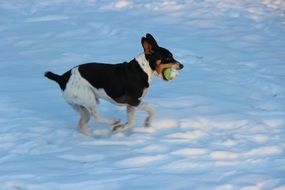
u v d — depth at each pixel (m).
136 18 17.88
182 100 10.75
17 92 11.32
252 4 19.72
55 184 7.20
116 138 9.06
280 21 17.89
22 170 7.71
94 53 14.27
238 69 13.10
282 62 13.76
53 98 11.02
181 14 18.41
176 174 7.53
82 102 9.02
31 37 15.98
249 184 7.14
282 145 8.66
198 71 12.88
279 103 10.80
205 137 9.05
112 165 7.91
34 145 8.71
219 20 17.77
